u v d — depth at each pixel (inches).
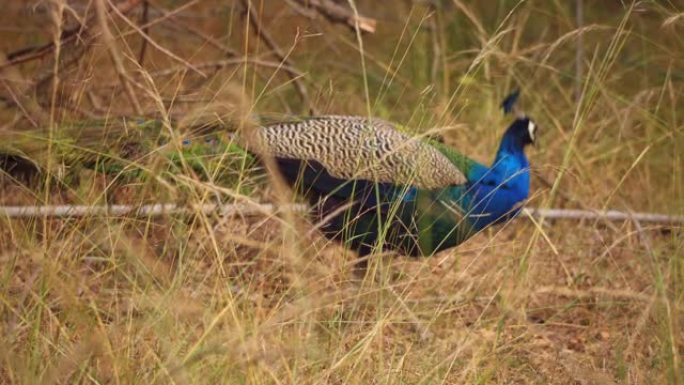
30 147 468.1
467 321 466.3
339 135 503.5
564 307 466.6
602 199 604.1
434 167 493.0
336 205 493.0
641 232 513.7
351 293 442.0
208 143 482.3
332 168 492.7
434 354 396.2
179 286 377.4
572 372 412.5
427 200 487.8
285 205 390.9
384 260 506.3
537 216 568.1
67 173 470.6
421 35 765.9
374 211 488.4
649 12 771.4
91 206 415.2
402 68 753.6
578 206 618.5
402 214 490.0
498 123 673.0
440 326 448.5
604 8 860.0
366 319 436.1
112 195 456.4
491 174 505.4
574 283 505.0
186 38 738.2
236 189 434.9
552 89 753.0
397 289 471.8
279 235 481.7
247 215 484.7
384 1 894.4
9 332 368.2
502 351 429.7
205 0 768.9
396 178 487.5
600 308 501.0
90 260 449.1
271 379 352.5
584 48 776.3
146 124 488.1
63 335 369.4
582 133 667.4
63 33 529.3
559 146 663.1
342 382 370.6
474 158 638.5
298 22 784.9
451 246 505.4
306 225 511.8
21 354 367.2
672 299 456.1
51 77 528.4
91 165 473.7
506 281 482.9
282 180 466.6
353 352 369.7
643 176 647.8
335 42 796.0
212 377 346.3
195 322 394.6
